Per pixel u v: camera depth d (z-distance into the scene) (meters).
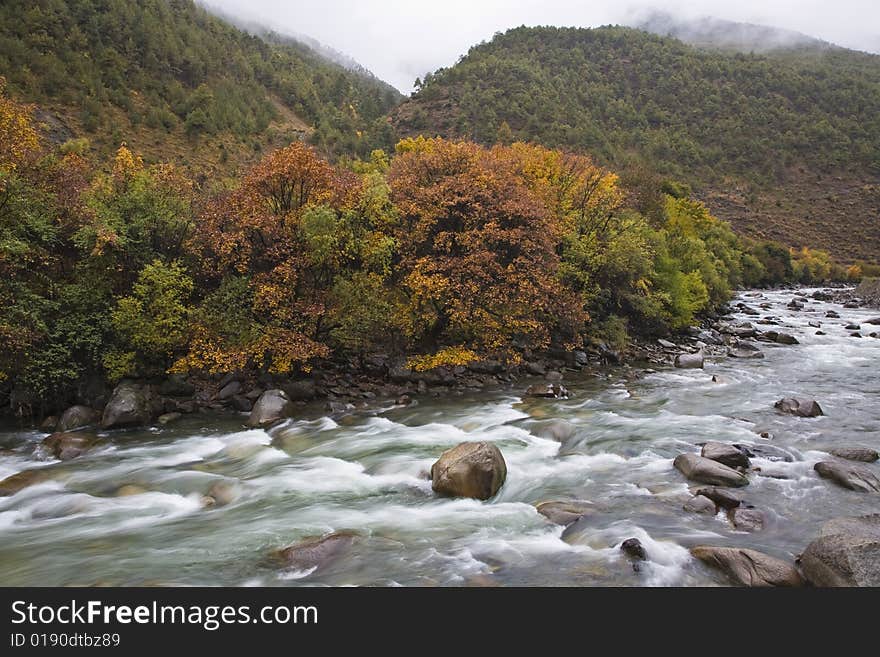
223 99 147.25
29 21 118.69
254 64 195.75
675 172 197.00
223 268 23.61
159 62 144.75
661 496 12.70
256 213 22.50
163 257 22.97
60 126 96.25
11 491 13.86
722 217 176.00
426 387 24.84
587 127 183.12
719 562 9.53
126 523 12.08
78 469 15.45
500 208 26.91
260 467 15.55
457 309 25.45
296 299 23.17
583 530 11.18
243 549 10.71
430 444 17.19
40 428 19.44
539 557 10.20
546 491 13.42
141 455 16.66
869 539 8.97
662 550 10.16
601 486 13.58
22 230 20.17
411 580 9.52
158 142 111.00
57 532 11.65
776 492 12.80
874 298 75.88
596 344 33.34
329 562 10.10
